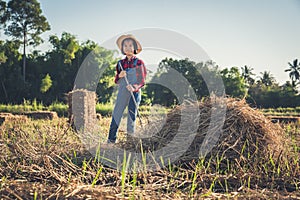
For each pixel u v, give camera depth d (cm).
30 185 330
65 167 409
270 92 4428
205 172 397
